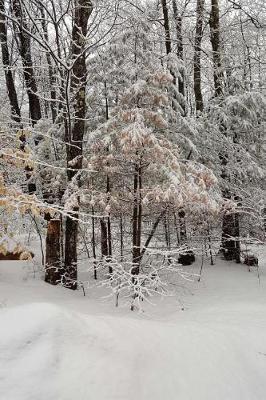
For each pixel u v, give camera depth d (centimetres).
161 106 921
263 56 1719
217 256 1313
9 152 579
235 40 1636
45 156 1048
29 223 974
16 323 400
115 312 738
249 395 454
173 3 1445
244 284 984
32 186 1186
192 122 1084
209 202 829
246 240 1173
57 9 1121
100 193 842
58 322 421
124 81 897
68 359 385
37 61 1539
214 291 930
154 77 803
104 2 1045
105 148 866
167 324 640
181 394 416
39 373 354
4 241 589
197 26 1452
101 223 995
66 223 918
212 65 1362
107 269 1062
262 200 1183
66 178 1010
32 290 800
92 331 454
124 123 839
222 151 1225
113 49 870
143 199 774
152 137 764
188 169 853
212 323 646
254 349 548
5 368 349
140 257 859
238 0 1648
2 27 1253
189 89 2242
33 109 1266
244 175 1205
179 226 1064
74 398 346
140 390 393
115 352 435
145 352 466
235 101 1185
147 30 877
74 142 917
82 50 914
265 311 719
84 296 856
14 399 323
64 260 959
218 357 515
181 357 491
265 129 1255
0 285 791
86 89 998
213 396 433
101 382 376
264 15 1672
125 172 862
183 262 1205
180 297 878
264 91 1457
